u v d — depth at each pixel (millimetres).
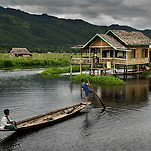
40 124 10617
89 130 10492
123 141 9344
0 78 29297
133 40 31391
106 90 20125
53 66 47969
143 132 10258
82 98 17156
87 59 29672
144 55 34469
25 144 9156
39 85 23609
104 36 29188
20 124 10523
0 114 12977
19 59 49938
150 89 20500
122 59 29766
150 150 8586
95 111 13469
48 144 9133
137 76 30250
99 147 8844
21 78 29359
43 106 14781
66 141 9383
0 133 10250
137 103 15352
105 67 28500
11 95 18406
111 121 11680
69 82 25703
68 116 12430
